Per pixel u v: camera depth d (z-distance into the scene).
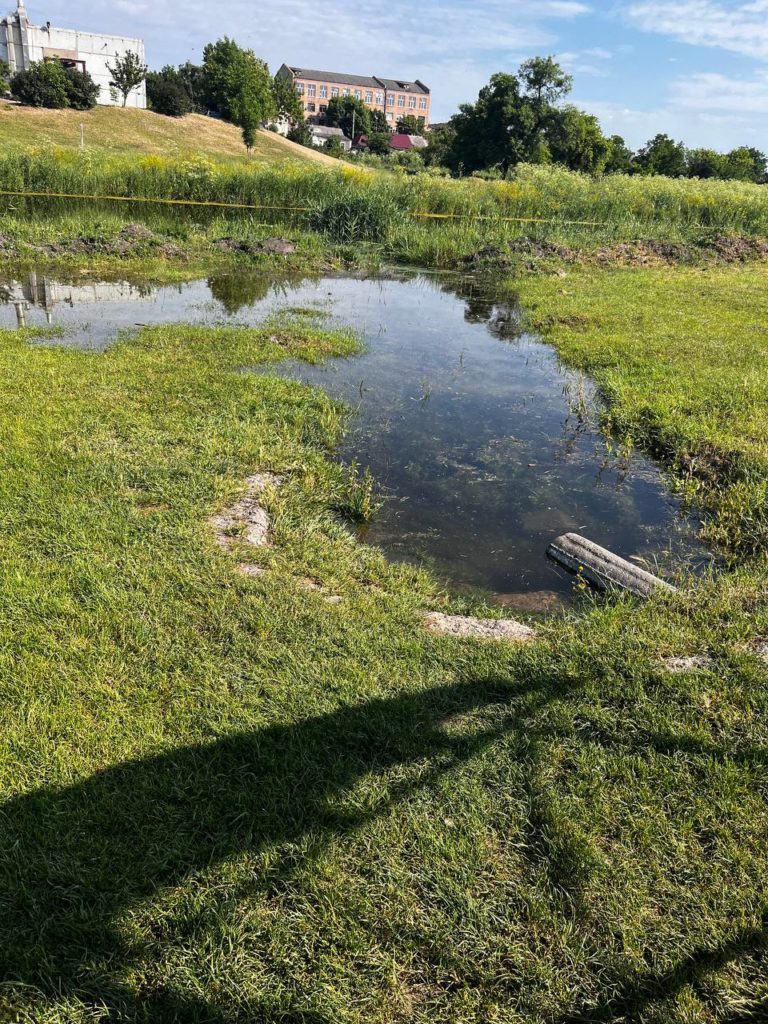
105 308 10.93
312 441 6.33
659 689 3.30
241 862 2.39
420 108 105.12
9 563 3.90
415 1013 2.02
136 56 47.69
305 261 16.39
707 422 6.91
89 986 2.04
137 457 5.27
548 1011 2.04
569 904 2.32
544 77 49.66
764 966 2.17
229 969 2.08
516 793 2.73
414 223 20.88
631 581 4.43
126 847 2.42
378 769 2.79
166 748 2.83
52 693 3.07
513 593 4.50
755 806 2.69
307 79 97.12
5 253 14.01
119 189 21.78
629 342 10.05
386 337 10.83
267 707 3.08
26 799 2.57
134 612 3.61
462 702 3.20
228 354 8.33
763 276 16.98
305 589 3.98
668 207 24.42
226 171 24.27
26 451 5.15
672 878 2.42
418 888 2.35
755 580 4.31
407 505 5.58
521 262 17.41
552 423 7.60
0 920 2.18
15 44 51.44
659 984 2.11
